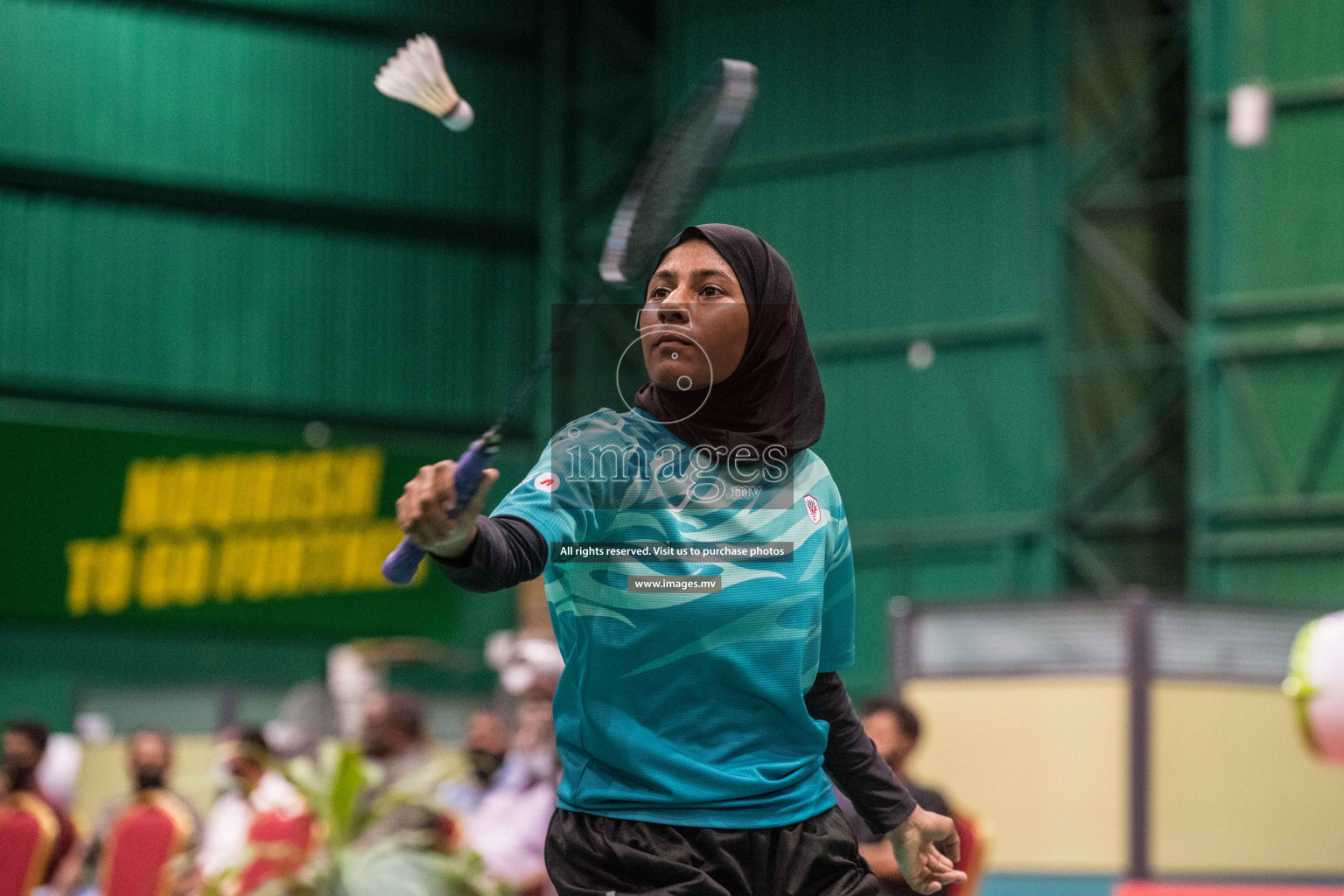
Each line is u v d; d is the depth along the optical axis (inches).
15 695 697.6
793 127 780.6
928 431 733.9
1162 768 360.5
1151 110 714.2
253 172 787.4
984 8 741.3
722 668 80.1
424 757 250.2
